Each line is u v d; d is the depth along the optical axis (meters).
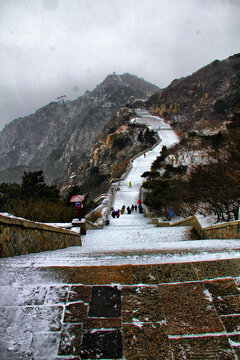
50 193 22.67
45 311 2.60
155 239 9.79
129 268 3.27
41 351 2.20
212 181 12.79
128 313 2.58
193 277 3.06
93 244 9.00
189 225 12.12
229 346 2.20
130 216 21.89
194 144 35.53
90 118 192.75
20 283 3.01
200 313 2.55
